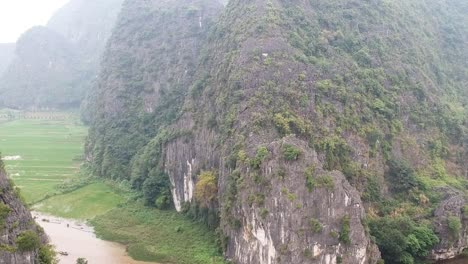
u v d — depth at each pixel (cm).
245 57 8675
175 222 8781
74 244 8062
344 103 8331
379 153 8331
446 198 7962
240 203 6794
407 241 6912
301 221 6078
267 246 6281
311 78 8344
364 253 6197
